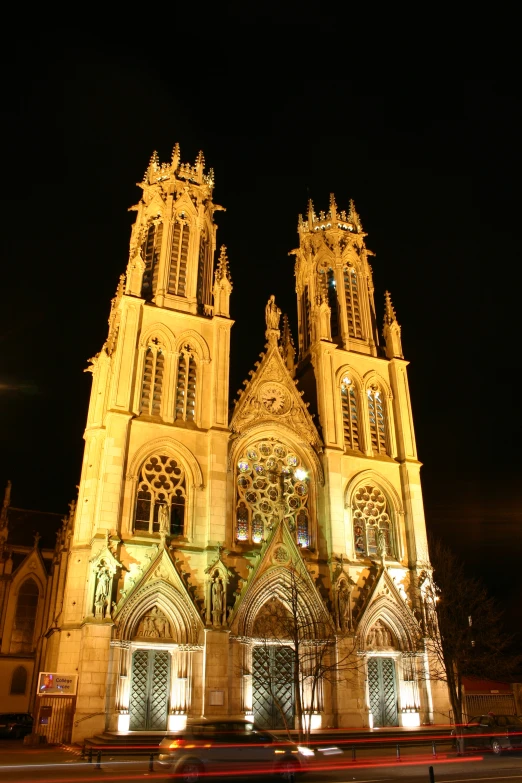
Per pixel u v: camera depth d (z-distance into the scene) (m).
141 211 68.69
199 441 55.38
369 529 60.16
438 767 33.06
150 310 59.19
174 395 56.50
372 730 48.69
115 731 42.56
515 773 30.00
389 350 70.56
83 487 53.41
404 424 65.75
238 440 57.06
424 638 54.66
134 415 53.47
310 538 56.94
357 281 75.00
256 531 55.03
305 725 48.44
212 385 57.78
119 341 55.94
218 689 45.78
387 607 55.34
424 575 58.09
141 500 51.56
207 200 70.94
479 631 60.50
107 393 58.19
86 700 42.31
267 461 58.34
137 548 49.03
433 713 52.69
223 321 61.12
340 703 49.47
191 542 51.25
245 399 59.31
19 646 77.56
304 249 78.31
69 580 49.16
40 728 44.00
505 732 41.12
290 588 49.56
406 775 29.20
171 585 47.72
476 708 55.06
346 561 56.03
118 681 43.88
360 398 66.19
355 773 30.19
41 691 43.56
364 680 51.44
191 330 60.16
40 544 89.94
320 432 62.56
